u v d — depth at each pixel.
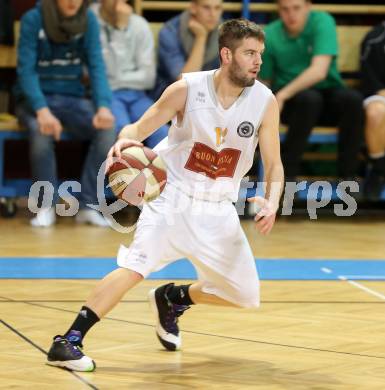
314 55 19.23
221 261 8.66
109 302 8.37
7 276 12.93
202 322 10.30
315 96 18.78
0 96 20.52
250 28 8.30
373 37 19.84
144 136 8.67
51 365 8.32
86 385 7.75
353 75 21.53
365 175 21.14
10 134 18.58
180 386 7.82
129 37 19.05
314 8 21.05
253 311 10.91
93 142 18.20
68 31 17.75
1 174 19.02
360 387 7.86
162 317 9.05
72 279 12.80
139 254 8.41
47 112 17.66
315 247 16.45
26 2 21.58
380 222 20.38
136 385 7.80
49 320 10.16
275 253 15.66
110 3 18.84
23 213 20.22
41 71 18.09
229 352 9.00
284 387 7.83
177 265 14.27
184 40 19.16
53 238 16.67
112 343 9.30
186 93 8.53
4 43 19.59
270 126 8.70
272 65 19.94
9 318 10.24
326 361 8.70
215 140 8.58
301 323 10.29
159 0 21.16
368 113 19.45
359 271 14.00
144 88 19.38
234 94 8.51
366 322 10.38
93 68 18.17
